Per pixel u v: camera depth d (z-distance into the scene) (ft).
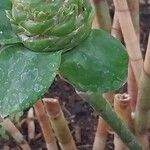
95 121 2.50
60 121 1.49
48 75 0.92
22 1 0.91
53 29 0.92
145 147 1.58
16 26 0.95
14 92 0.91
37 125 2.46
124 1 1.41
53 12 0.90
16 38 0.97
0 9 1.00
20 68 0.94
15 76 0.93
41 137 2.44
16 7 0.93
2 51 0.97
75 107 2.56
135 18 1.60
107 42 0.98
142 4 2.98
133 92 1.62
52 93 2.62
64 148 1.64
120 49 0.97
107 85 0.95
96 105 1.14
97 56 0.96
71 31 0.93
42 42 0.93
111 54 0.97
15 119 2.30
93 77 0.95
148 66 1.24
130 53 1.49
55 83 2.65
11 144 2.40
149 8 2.96
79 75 0.95
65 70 0.96
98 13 1.46
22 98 0.90
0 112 0.90
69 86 2.63
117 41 0.98
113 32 1.63
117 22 1.59
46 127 1.77
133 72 1.54
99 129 1.81
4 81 0.93
